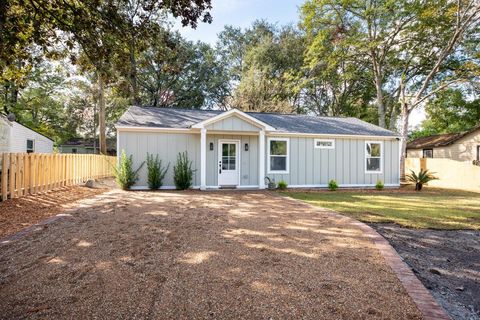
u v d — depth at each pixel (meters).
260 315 2.46
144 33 8.22
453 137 24.45
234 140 13.13
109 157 18.25
